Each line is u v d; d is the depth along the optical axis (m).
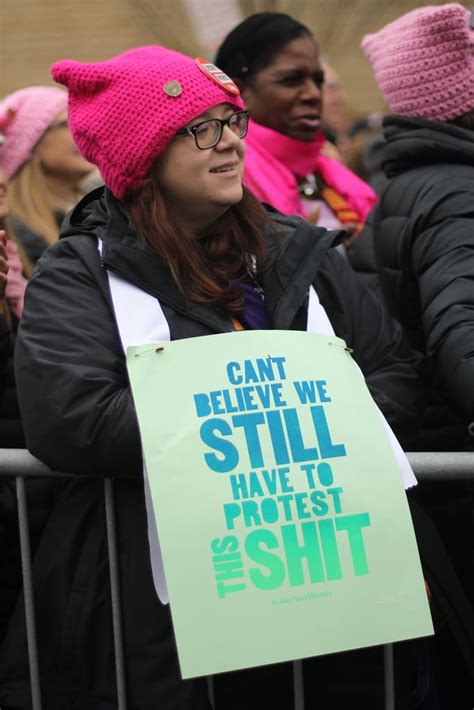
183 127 5.97
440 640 6.91
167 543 5.28
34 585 6.05
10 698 6.06
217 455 5.42
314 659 6.05
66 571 5.96
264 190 8.73
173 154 6.02
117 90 6.08
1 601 7.23
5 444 7.64
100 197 6.48
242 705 6.01
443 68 7.43
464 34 7.38
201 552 5.29
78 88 6.25
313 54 8.94
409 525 5.51
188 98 5.97
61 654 5.87
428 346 6.64
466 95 7.42
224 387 5.55
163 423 5.44
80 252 6.08
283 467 5.46
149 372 5.54
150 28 14.96
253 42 8.91
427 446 7.78
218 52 9.23
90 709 5.86
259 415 5.53
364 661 6.09
